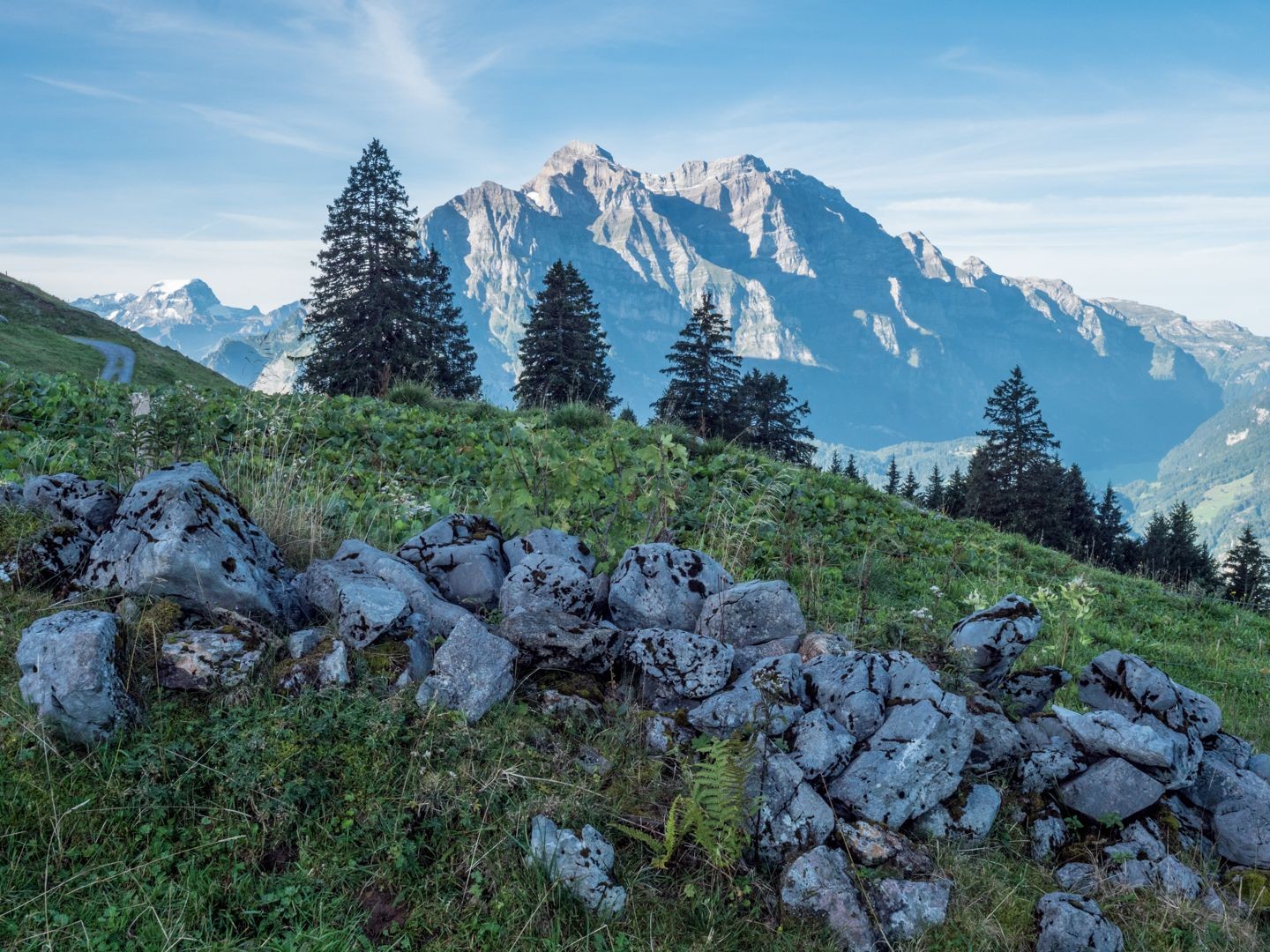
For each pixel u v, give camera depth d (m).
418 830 3.33
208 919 2.87
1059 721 4.63
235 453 7.99
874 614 7.07
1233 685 8.05
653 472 7.43
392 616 4.01
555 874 3.26
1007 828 4.17
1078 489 69.44
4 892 2.80
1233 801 4.42
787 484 12.34
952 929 3.50
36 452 6.55
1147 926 3.73
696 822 3.51
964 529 15.02
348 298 44.06
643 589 5.05
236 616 3.92
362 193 44.59
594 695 4.29
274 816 3.21
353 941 2.90
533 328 48.16
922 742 3.82
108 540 4.16
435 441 11.43
